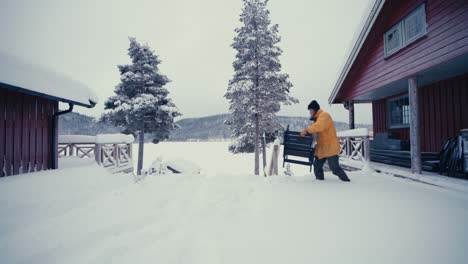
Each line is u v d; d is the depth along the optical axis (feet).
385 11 20.84
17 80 12.28
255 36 56.44
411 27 18.37
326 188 13.10
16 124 14.44
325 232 7.00
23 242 6.57
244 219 8.22
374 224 7.63
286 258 5.53
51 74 15.89
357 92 27.63
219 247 6.12
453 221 7.84
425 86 24.77
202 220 8.20
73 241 6.63
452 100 21.39
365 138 22.13
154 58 68.74
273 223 7.77
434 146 23.56
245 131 67.46
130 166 31.89
